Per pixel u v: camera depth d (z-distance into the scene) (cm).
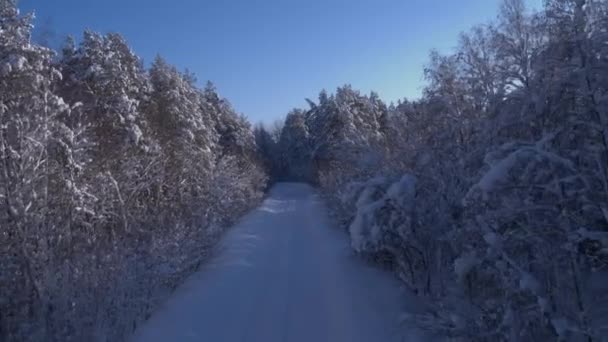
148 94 2491
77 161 1578
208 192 2620
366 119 4178
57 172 1518
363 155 1678
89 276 1077
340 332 1020
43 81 1446
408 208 1156
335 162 3256
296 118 7350
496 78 1020
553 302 769
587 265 828
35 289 1162
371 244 1261
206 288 1341
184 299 1230
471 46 1177
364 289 1282
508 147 776
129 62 2339
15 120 1320
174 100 2667
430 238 1162
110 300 1021
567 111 814
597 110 734
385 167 1499
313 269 1619
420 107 1420
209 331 1049
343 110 4300
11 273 1217
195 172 2723
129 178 2017
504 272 779
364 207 1224
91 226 1564
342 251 1783
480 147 992
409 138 1411
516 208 770
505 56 924
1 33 1412
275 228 2697
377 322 1041
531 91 849
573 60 759
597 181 750
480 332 806
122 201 1784
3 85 1395
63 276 1058
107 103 2025
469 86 1232
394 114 1772
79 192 1536
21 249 1237
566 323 682
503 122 916
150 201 2300
